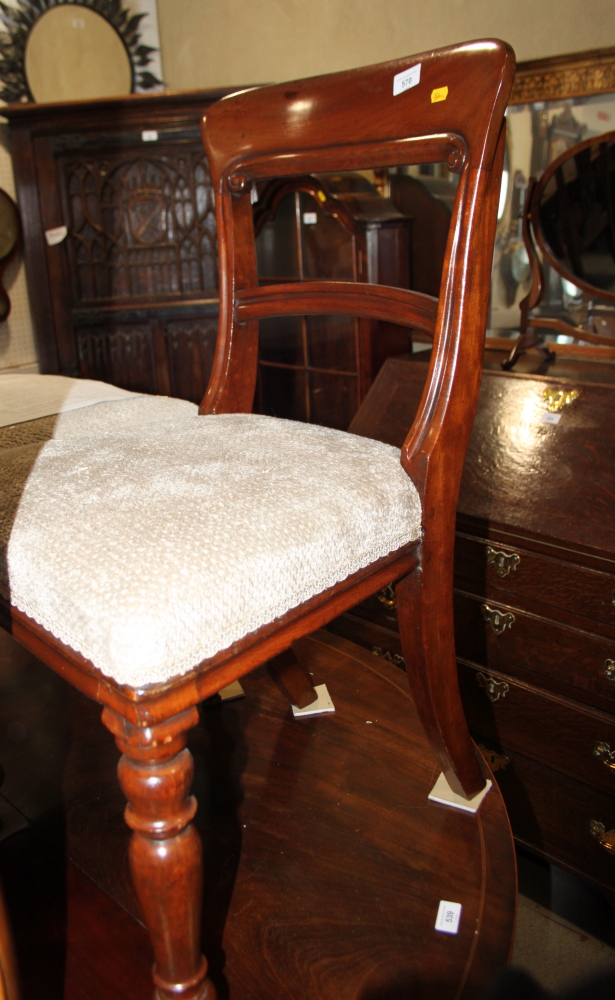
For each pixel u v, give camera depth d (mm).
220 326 1003
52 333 2186
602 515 1137
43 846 861
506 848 831
